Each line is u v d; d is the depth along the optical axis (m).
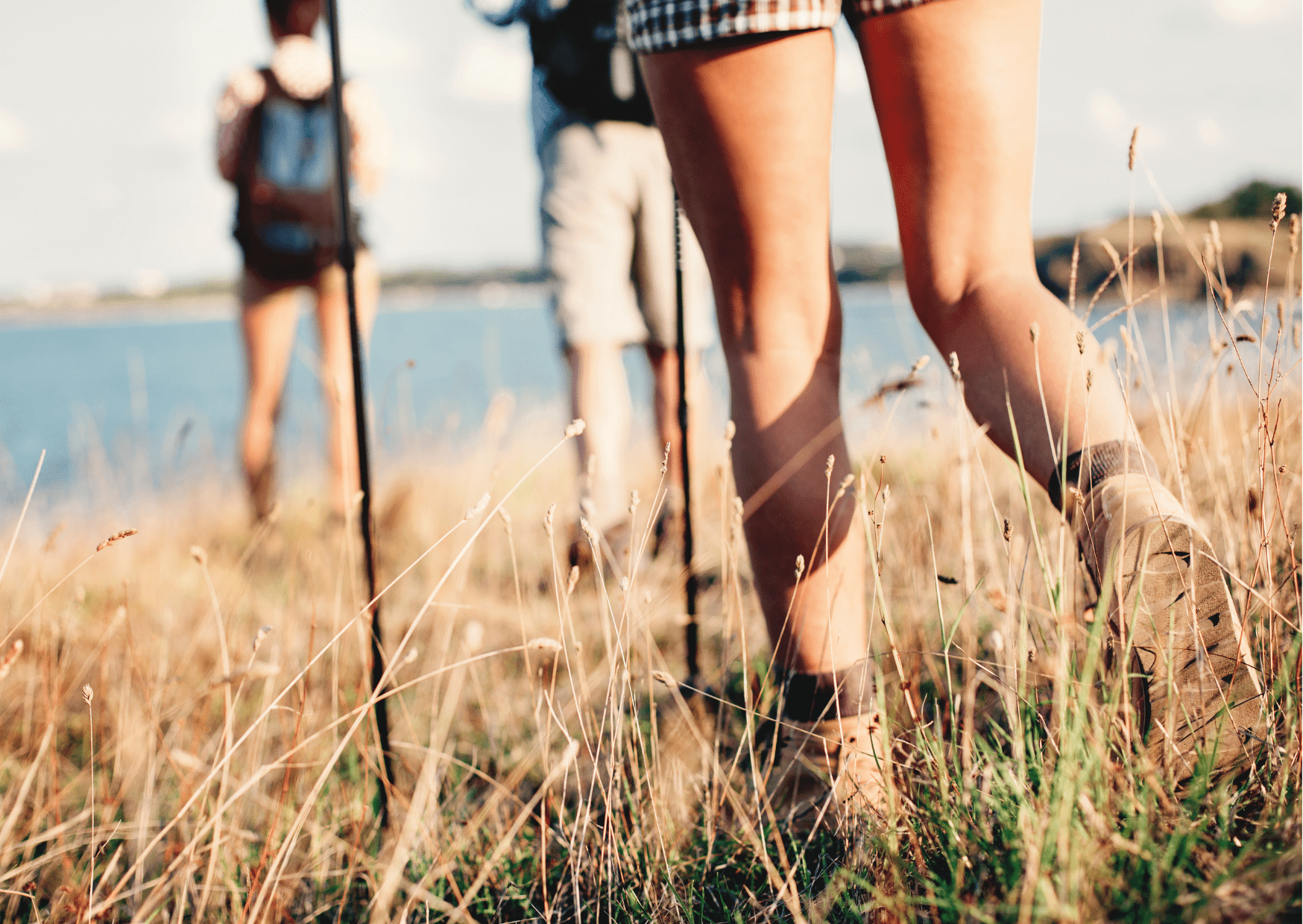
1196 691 0.83
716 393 2.05
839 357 1.12
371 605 1.00
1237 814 0.85
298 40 3.26
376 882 1.10
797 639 1.10
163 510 3.35
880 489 0.98
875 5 0.99
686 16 0.96
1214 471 1.30
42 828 1.35
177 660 1.94
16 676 1.80
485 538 2.79
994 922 0.75
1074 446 0.91
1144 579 0.81
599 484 2.32
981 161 1.00
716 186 1.02
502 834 1.15
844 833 0.99
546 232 2.34
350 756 1.38
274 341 3.31
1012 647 0.98
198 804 1.26
